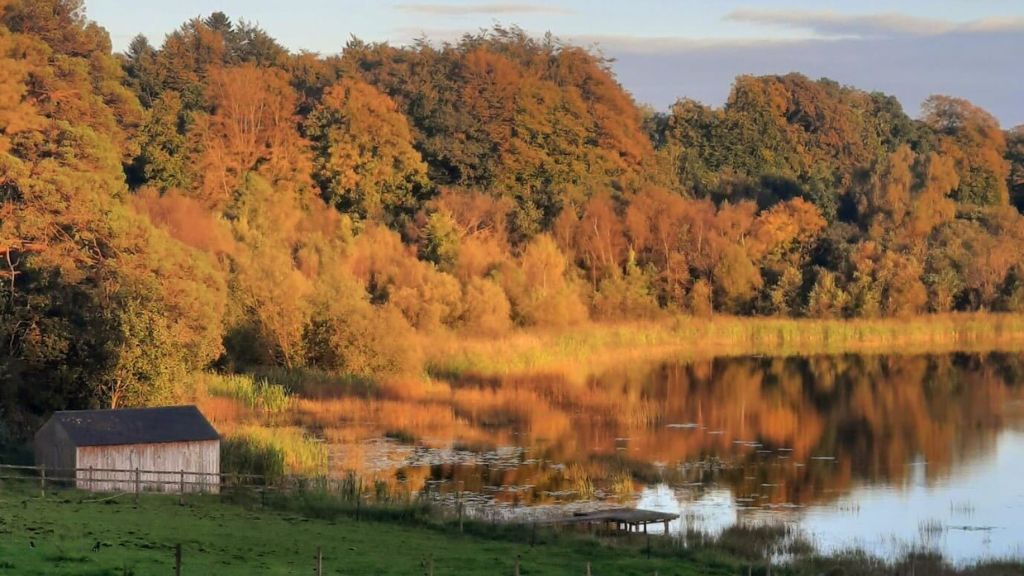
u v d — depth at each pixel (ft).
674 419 269.85
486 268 430.61
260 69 542.57
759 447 237.25
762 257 502.38
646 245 497.87
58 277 261.03
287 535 143.84
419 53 609.83
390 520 160.76
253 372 303.48
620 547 149.07
